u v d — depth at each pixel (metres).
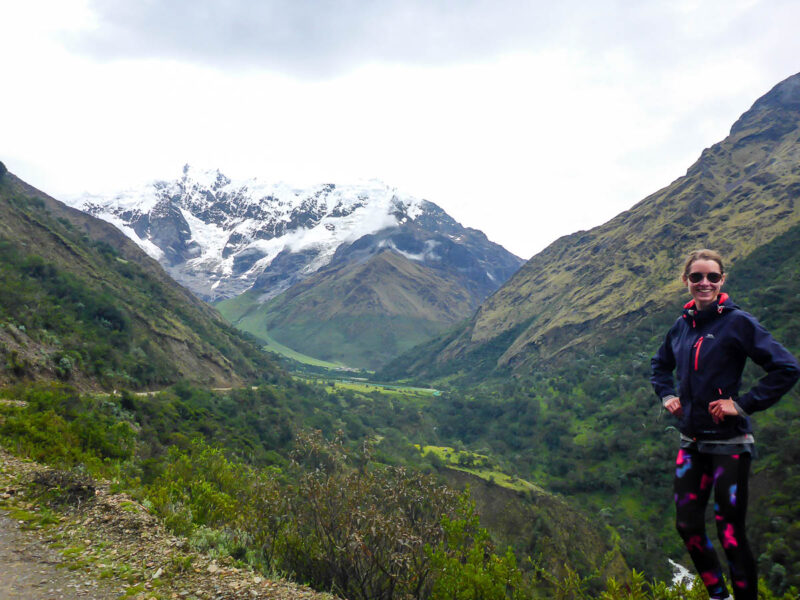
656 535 70.62
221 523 8.91
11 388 33.09
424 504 8.02
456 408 141.50
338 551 7.29
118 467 14.26
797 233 132.00
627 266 181.75
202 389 71.75
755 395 2.76
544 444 109.19
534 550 61.12
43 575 5.60
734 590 2.81
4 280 56.88
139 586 5.41
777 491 61.38
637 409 104.31
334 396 127.81
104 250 109.38
